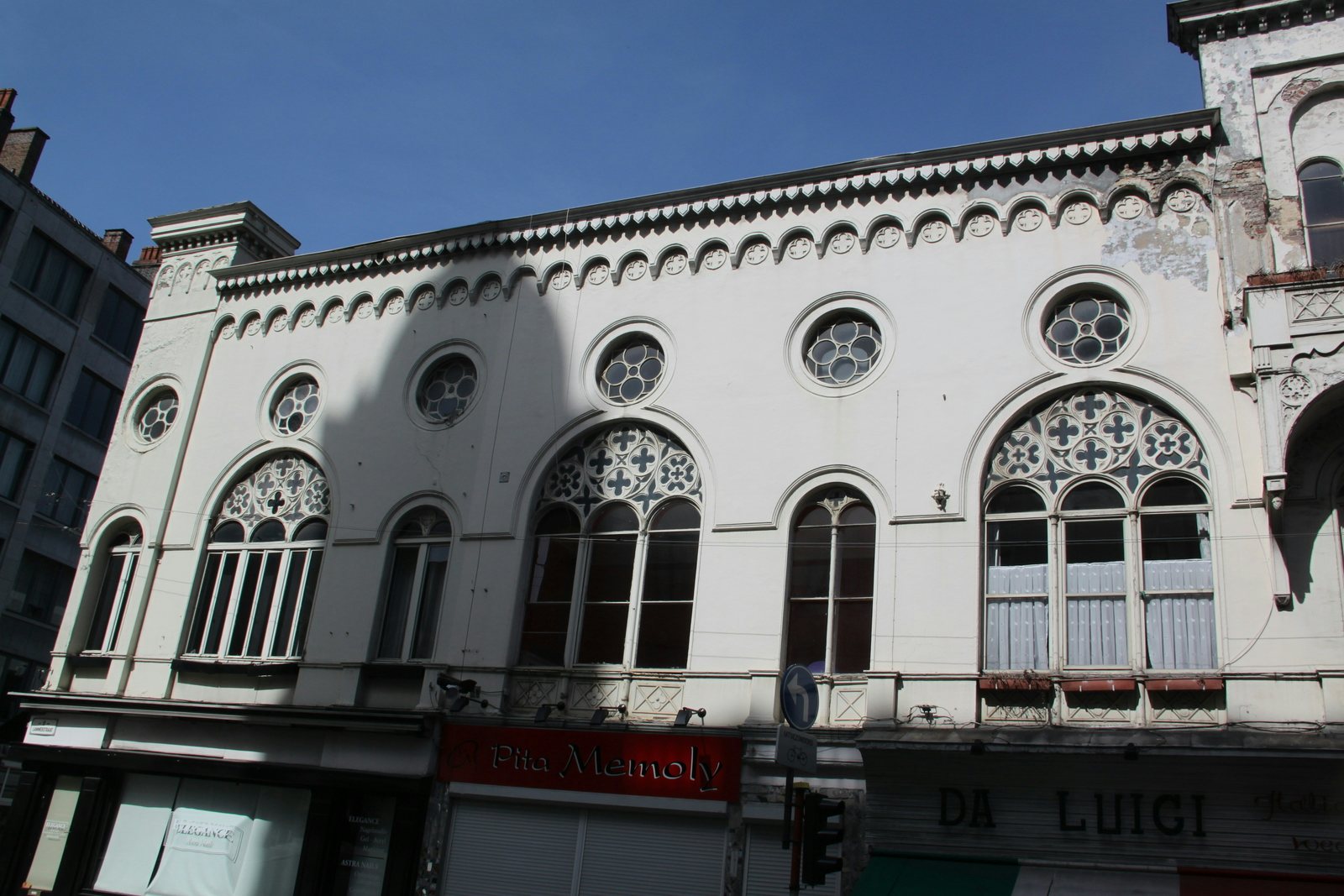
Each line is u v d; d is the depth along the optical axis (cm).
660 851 1664
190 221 2588
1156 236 1703
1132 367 1645
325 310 2333
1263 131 1677
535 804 1759
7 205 3697
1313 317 1478
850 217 1908
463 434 2075
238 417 2331
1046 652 1572
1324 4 1705
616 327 2027
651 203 2058
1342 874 1293
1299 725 1395
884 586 1664
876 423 1764
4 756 2380
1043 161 1788
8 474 3669
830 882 1538
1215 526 1528
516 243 2175
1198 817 1371
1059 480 1647
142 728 2108
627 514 1908
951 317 1780
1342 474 1486
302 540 2164
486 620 1906
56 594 3838
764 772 1622
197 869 1978
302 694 1997
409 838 1792
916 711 1578
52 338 3844
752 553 1770
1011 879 1420
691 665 1741
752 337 1908
